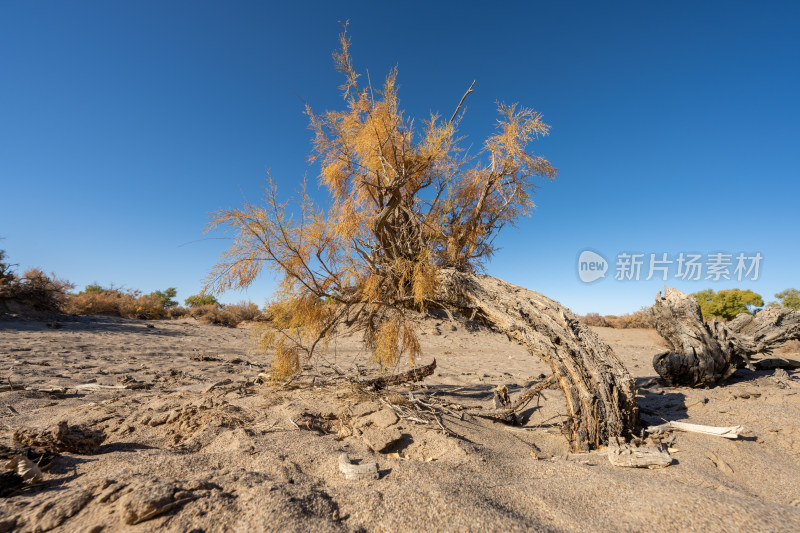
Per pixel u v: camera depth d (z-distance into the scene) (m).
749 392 5.96
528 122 5.11
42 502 2.07
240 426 3.70
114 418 3.89
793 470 3.36
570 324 4.38
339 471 2.74
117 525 1.87
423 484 2.47
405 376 5.37
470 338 15.21
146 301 23.75
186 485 2.22
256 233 4.17
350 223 5.05
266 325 4.91
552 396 6.10
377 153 4.97
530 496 2.42
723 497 2.24
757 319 8.71
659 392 6.82
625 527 2.01
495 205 6.03
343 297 5.00
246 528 1.88
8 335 10.59
